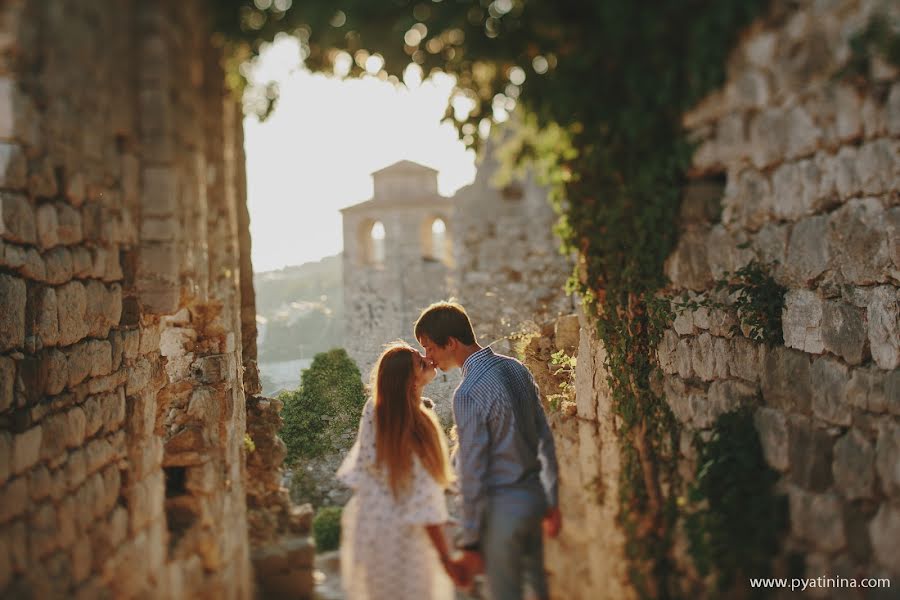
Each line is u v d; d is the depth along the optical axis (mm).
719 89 3414
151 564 3656
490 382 3930
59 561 3252
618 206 4109
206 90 3381
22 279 3670
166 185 3148
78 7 2756
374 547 3605
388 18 3092
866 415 4211
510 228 11781
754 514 3746
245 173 6145
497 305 11383
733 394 4660
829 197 4246
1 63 2773
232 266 4375
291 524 4652
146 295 3266
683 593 3676
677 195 4066
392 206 19891
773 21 3238
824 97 3537
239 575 3996
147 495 4203
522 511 3717
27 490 3205
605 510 4434
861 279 4660
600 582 3977
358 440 3854
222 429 4688
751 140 3695
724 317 4836
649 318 4770
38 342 3695
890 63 3154
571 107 3496
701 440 4449
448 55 3291
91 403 4082
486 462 3816
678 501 4156
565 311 10578
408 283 19672
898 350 4578
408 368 3764
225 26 3066
